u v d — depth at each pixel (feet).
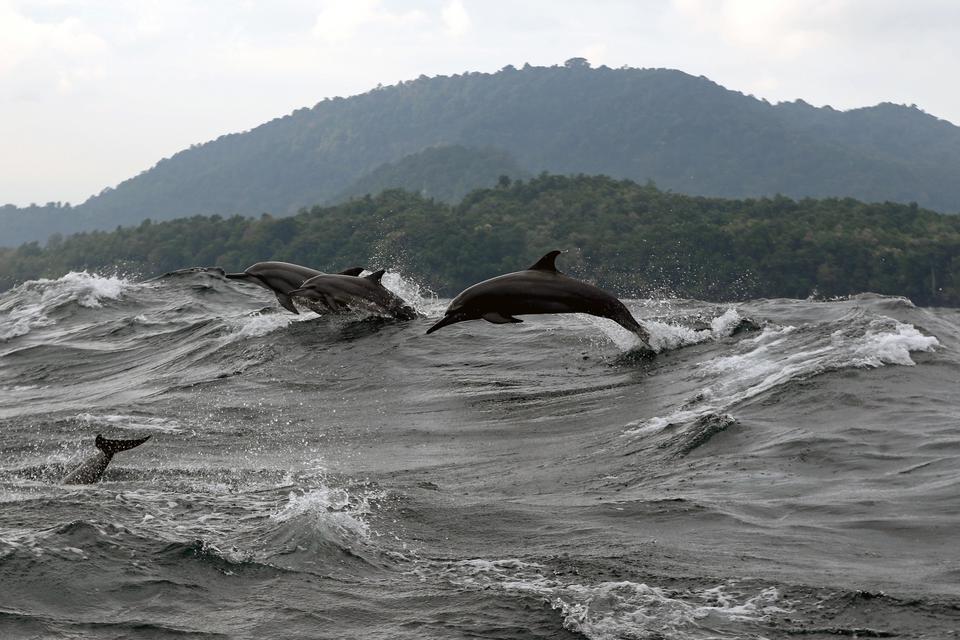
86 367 161.17
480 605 49.32
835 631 44.98
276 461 91.40
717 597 49.32
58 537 57.62
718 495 67.26
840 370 92.07
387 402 116.16
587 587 51.08
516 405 108.06
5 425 112.47
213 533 60.95
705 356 112.68
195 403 120.57
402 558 57.88
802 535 57.88
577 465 81.97
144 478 83.35
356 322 154.20
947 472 66.49
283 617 48.78
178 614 49.21
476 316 117.29
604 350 127.03
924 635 43.96
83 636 46.60
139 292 230.68
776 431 80.28
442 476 82.64
